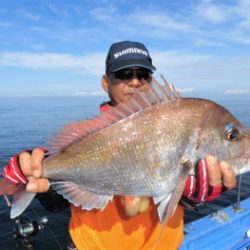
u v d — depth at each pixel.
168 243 0.86
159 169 0.70
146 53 0.87
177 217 0.87
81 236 0.86
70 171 0.72
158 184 0.71
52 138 0.73
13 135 11.80
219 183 0.70
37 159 0.69
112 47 0.88
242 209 1.59
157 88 0.72
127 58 0.83
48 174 0.71
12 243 2.58
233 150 0.73
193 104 0.72
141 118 0.71
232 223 1.47
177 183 0.69
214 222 1.48
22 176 0.68
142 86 0.83
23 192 0.69
